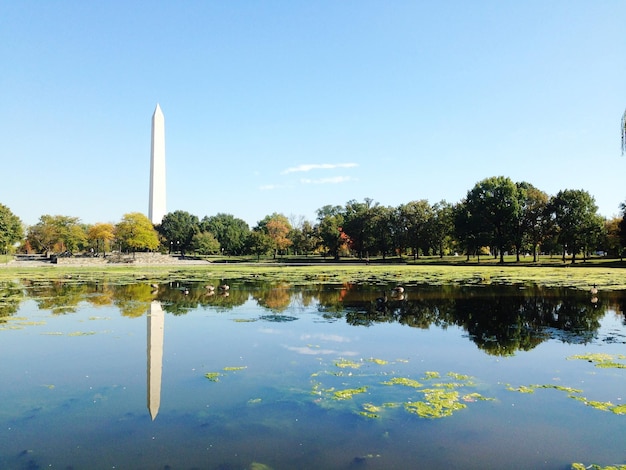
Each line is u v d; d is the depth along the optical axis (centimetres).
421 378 1256
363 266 7400
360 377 1265
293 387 1182
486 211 7262
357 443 873
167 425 958
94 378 1268
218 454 833
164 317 2212
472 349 1570
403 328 1927
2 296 3078
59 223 10725
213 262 9856
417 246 8531
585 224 6712
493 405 1058
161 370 1337
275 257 11288
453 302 2686
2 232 7969
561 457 816
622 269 5831
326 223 10288
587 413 1007
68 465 797
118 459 817
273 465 792
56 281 4375
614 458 812
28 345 1639
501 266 6912
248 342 1677
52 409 1048
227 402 1083
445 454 829
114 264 8950
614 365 1366
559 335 1786
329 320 2117
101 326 1986
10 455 834
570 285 3659
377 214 9406
